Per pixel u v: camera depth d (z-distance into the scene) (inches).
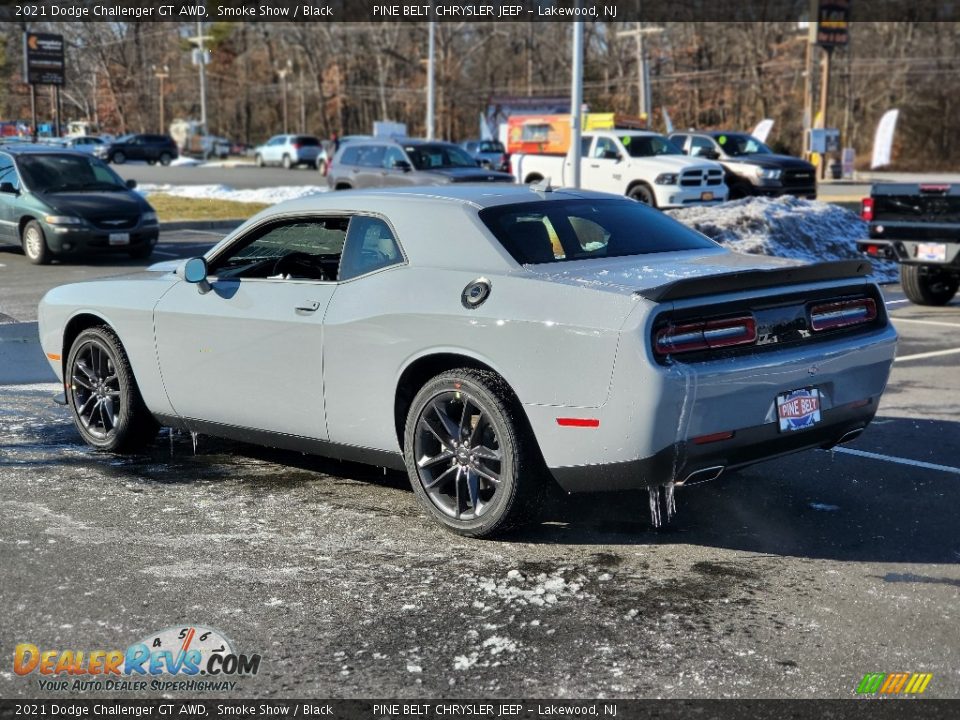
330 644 153.7
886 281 601.3
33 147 714.8
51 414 302.4
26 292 537.6
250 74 4311.0
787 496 224.8
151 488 230.7
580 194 227.3
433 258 204.5
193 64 4200.3
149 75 4148.6
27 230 660.1
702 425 180.2
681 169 944.9
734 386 181.6
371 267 212.2
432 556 189.3
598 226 215.3
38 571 180.9
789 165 1055.6
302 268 226.4
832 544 195.5
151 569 182.2
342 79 3932.1
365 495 225.9
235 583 176.2
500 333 188.1
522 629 158.6
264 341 223.1
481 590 173.5
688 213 692.1
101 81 4087.1
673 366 176.2
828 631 157.8
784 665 146.8
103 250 665.0
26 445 267.6
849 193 1371.8
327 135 3988.7
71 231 647.8
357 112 4158.5
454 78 3654.0
